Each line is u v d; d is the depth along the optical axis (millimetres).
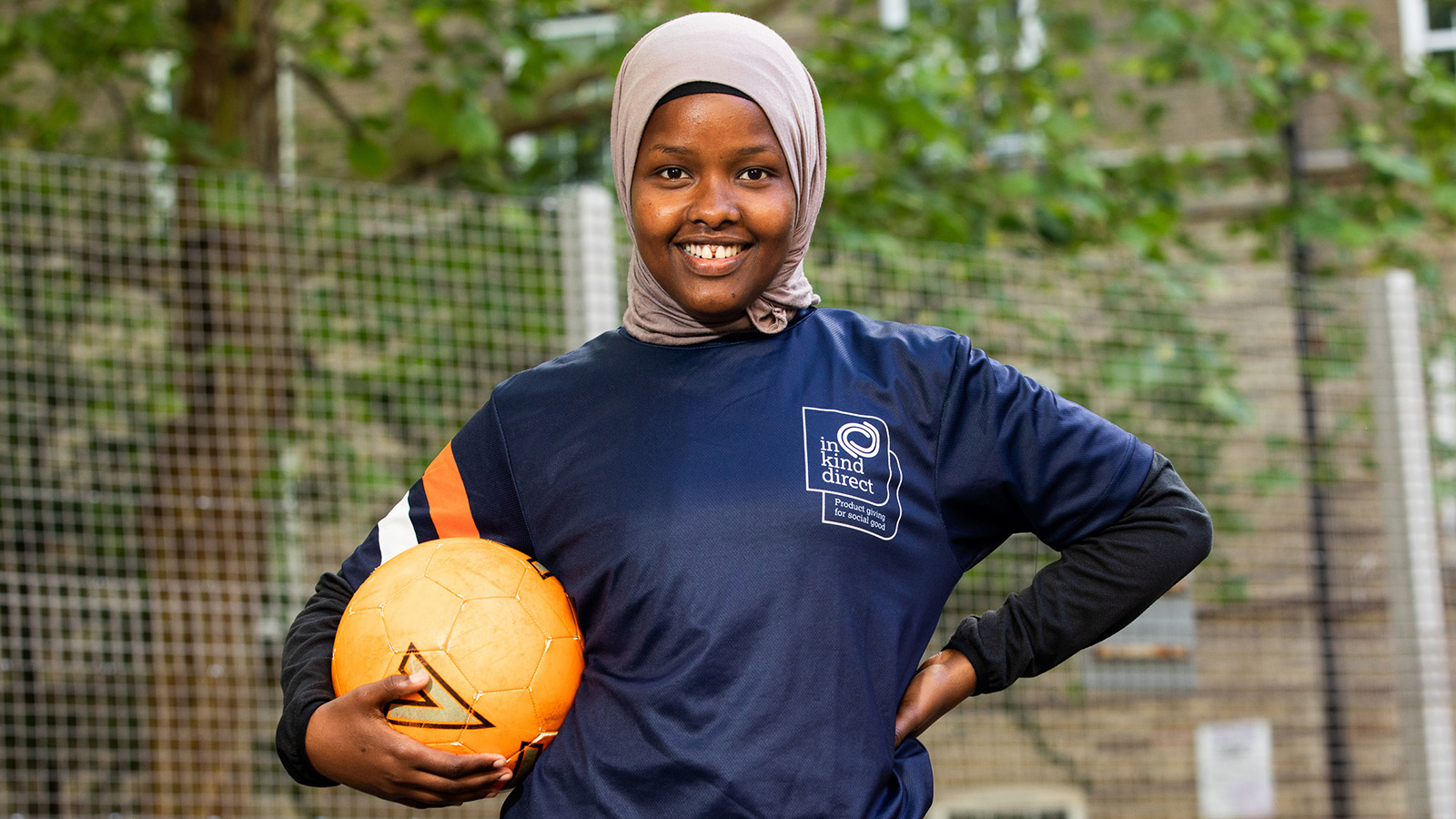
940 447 1453
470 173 5520
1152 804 5742
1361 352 4672
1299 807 5684
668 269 1434
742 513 1364
